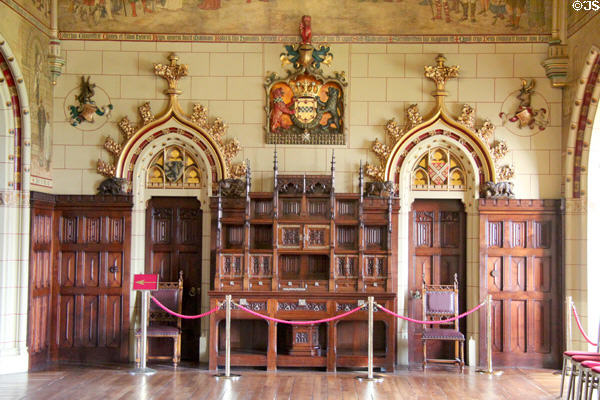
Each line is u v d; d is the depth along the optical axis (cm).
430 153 1352
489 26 1339
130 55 1345
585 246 1269
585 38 1210
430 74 1327
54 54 1324
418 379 1164
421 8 1345
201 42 1347
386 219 1309
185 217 1370
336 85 1347
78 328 1327
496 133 1333
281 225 1275
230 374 1177
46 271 1309
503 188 1317
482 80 1336
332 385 1105
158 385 1094
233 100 1345
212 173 1335
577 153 1287
